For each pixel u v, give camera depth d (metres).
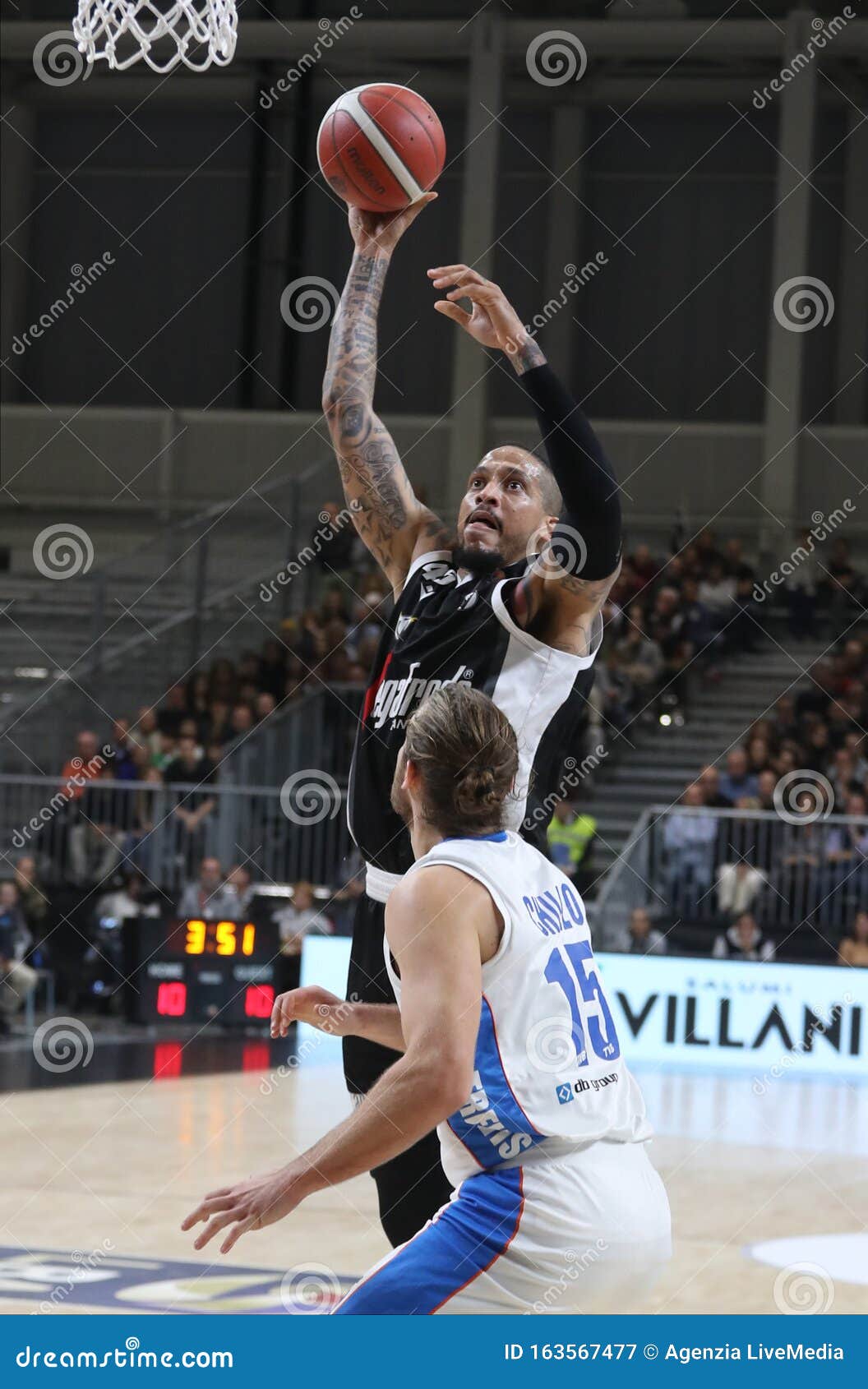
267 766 19.59
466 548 4.18
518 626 3.90
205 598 22.62
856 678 20.70
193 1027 17.12
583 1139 2.90
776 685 22.30
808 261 27.05
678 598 22.55
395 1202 3.90
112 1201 7.98
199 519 22.94
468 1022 2.74
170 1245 6.89
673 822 17.73
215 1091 12.83
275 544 23.75
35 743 19.42
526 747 3.87
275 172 28.70
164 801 18.00
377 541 4.48
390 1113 2.69
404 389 28.30
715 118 27.80
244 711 19.59
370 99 4.43
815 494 25.78
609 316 28.00
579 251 27.94
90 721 20.00
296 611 23.58
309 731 20.56
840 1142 11.09
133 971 16.73
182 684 20.78
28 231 29.33
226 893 17.28
